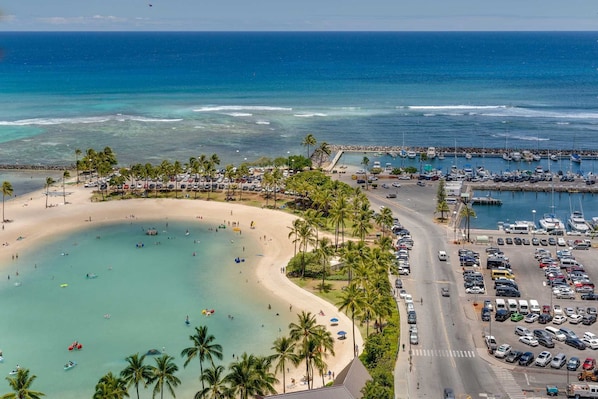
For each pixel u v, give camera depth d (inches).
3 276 7598.4
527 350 5821.9
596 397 5007.4
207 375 4493.1
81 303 6889.8
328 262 7691.9
